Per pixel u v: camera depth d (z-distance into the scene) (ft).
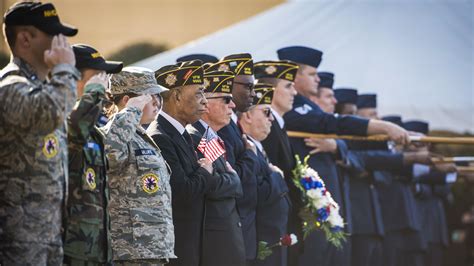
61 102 61.93
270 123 101.45
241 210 94.53
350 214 124.88
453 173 152.25
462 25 154.61
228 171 88.17
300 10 149.69
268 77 109.70
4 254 62.39
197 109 85.10
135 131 75.87
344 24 150.41
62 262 65.16
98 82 67.46
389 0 153.79
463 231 207.41
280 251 101.19
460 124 150.92
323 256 112.27
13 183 62.54
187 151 83.92
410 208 149.89
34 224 62.54
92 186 68.49
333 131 118.11
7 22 64.85
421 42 152.46
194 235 84.02
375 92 149.79
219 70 93.71
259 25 145.38
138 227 74.74
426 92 150.92
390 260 148.05
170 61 137.80
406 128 151.53
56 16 65.26
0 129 62.39
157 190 75.72
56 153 63.41
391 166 138.00
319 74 134.00
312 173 108.17
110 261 69.46
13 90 61.87
